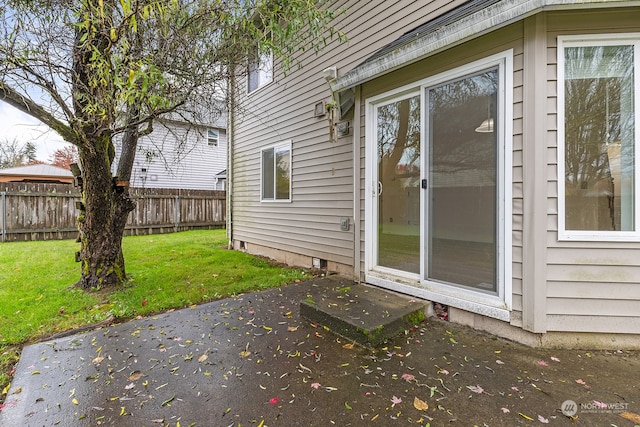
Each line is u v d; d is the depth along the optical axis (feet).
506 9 7.30
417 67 10.31
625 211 7.57
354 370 6.95
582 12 7.45
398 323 8.72
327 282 13.46
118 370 7.07
